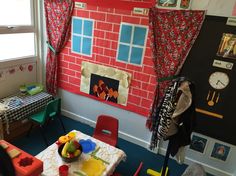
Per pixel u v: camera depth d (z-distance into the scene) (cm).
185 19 216
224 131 231
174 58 232
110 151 177
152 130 266
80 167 155
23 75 314
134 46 254
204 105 232
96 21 270
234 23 197
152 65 249
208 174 255
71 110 342
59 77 331
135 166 254
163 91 248
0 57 283
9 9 278
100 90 298
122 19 252
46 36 318
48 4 297
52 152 168
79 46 294
